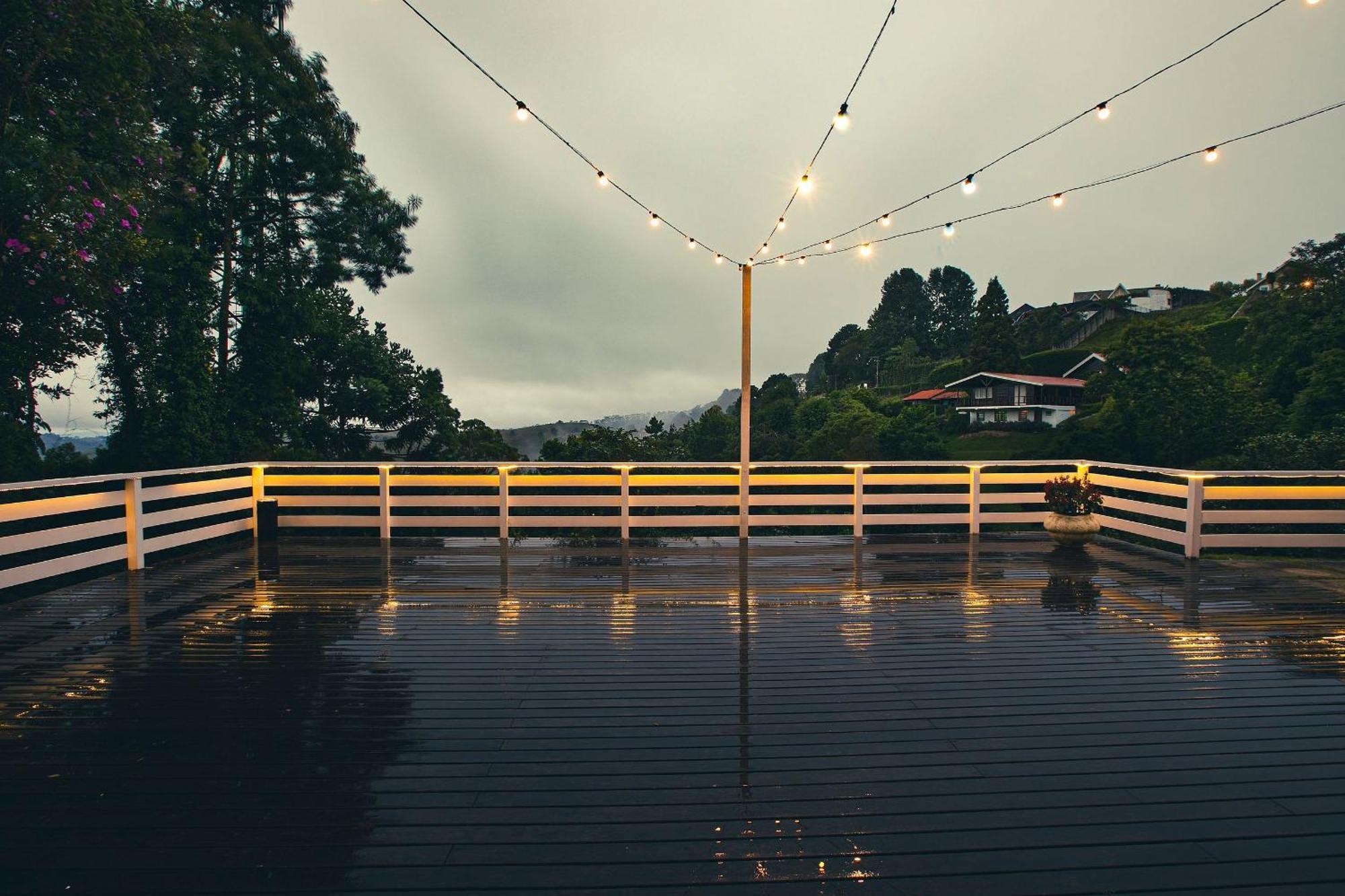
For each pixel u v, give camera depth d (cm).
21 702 337
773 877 205
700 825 232
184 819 234
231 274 1391
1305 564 671
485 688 356
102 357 1196
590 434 1933
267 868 207
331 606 522
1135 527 771
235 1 1381
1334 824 234
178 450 1215
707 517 801
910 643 432
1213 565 666
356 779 262
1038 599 542
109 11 779
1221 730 307
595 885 200
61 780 260
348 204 1580
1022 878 205
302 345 1633
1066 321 7275
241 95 1316
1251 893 199
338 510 1256
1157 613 502
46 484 542
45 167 741
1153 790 255
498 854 215
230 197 1377
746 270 773
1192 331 3058
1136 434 2933
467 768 271
